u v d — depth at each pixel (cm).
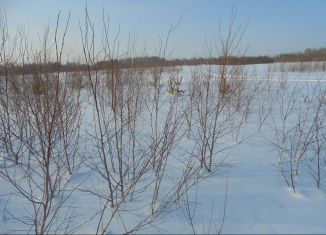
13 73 367
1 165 359
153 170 323
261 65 2186
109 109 566
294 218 254
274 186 307
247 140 439
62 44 253
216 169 343
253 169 343
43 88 288
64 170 339
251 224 247
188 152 373
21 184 315
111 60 294
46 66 287
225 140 440
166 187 304
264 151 396
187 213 262
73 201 280
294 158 359
